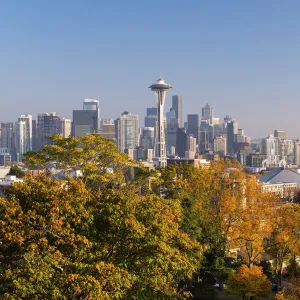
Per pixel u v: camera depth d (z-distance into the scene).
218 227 81.50
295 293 62.09
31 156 81.12
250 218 84.69
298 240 78.50
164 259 43.38
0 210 43.00
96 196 48.53
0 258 41.22
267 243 97.38
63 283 36.56
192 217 73.50
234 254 94.25
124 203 46.47
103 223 44.50
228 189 87.81
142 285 42.00
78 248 41.03
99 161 80.94
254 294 72.62
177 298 43.72
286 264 90.12
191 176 90.75
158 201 49.28
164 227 44.97
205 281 75.56
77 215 43.97
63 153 78.19
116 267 39.09
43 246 39.06
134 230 42.25
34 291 35.94
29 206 45.00
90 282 35.94
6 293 35.72
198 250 50.84
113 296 37.69
